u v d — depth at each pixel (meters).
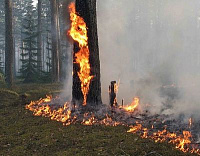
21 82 22.02
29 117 8.40
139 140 5.83
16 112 9.19
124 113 8.33
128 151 5.21
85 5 8.77
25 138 6.32
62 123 7.52
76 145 5.72
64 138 6.18
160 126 6.95
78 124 7.35
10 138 6.39
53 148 5.64
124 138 6.00
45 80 21.19
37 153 5.43
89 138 6.07
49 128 7.03
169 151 5.18
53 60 20.70
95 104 8.88
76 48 9.01
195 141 5.76
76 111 8.48
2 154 5.46
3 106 10.31
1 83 16.48
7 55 16.94
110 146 5.53
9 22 16.86
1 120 8.12
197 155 5.01
